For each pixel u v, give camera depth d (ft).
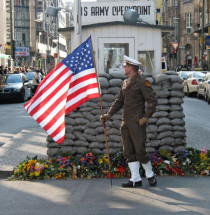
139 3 57.06
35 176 25.55
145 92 22.31
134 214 18.69
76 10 42.83
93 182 24.63
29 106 24.25
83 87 24.88
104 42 50.55
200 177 25.59
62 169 25.71
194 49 227.40
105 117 23.63
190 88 99.50
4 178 26.13
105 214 18.75
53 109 24.11
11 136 42.96
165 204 20.12
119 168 25.79
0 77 91.56
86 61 24.82
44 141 36.94
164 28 50.90
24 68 157.69
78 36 43.04
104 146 27.78
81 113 27.73
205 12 196.34
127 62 22.76
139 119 22.44
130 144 23.17
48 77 24.47
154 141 27.94
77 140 27.76
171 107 28.22
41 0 328.90
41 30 321.93
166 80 28.19
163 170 26.21
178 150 27.99
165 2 261.85
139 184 23.50
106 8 56.59
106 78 28.40
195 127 44.01
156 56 51.11
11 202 20.93
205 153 27.53
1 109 73.10
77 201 20.85
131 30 50.72
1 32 191.62
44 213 19.08
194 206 19.77
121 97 23.36
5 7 203.10
